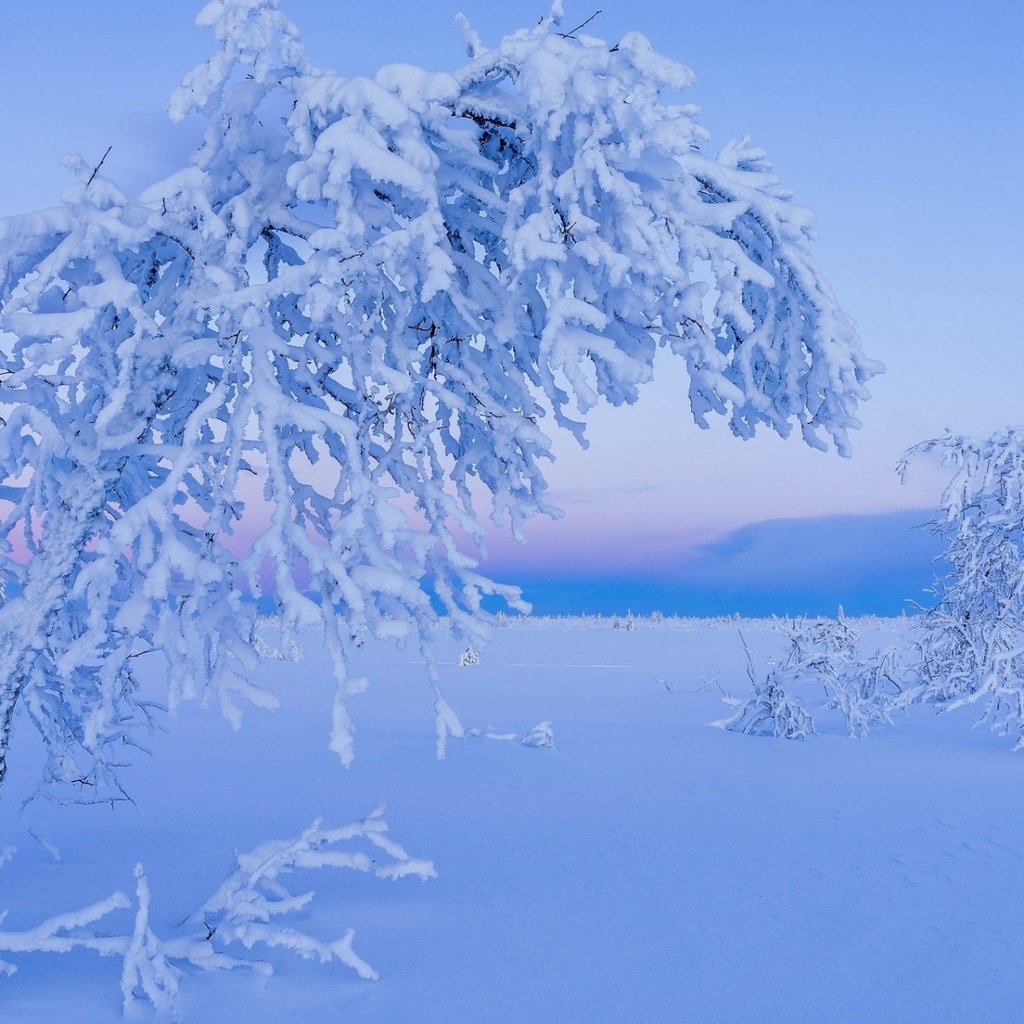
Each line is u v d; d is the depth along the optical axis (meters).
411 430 4.35
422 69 4.20
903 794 9.55
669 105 4.40
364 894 5.75
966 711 16.70
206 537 3.82
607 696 22.91
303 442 4.52
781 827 8.02
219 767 11.53
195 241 4.07
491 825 8.10
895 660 16.17
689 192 4.26
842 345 4.40
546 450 4.48
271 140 4.36
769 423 4.93
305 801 9.33
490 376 4.70
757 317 4.84
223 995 3.84
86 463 4.05
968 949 4.78
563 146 4.09
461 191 4.57
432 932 4.95
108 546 3.56
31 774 11.26
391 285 4.17
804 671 14.84
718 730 14.98
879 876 6.34
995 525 15.91
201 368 4.39
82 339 4.03
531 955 4.59
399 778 10.70
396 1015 3.72
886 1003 4.02
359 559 3.93
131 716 5.44
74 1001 3.68
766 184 4.45
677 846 7.27
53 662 4.88
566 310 3.87
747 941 4.89
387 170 3.75
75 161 3.77
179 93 4.00
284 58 4.18
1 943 3.58
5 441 3.99
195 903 5.41
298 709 19.22
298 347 4.13
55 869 6.33
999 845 7.25
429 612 3.94
